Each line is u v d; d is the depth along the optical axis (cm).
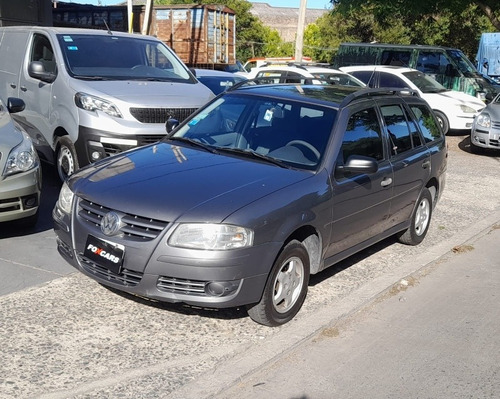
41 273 574
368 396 417
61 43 872
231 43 2456
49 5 1855
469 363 470
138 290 461
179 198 468
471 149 1484
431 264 690
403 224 695
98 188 492
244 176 510
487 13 1728
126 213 464
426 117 753
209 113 630
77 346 449
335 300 564
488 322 545
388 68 1781
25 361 424
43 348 443
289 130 574
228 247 447
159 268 451
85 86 805
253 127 589
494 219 891
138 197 471
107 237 467
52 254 622
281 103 602
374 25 3653
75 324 481
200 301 454
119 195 476
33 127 892
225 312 522
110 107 783
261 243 461
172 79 908
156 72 912
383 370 453
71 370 417
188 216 451
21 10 1752
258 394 412
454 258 719
